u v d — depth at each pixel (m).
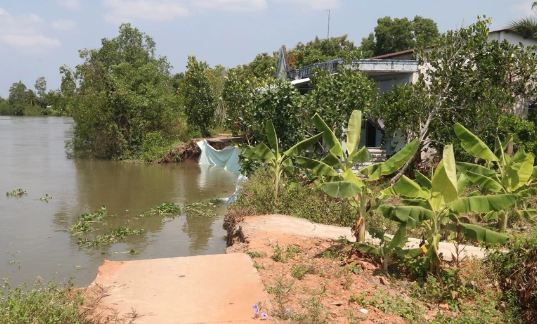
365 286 6.82
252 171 15.21
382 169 8.01
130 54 53.53
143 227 13.13
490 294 6.73
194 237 12.16
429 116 15.30
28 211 14.82
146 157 29.05
